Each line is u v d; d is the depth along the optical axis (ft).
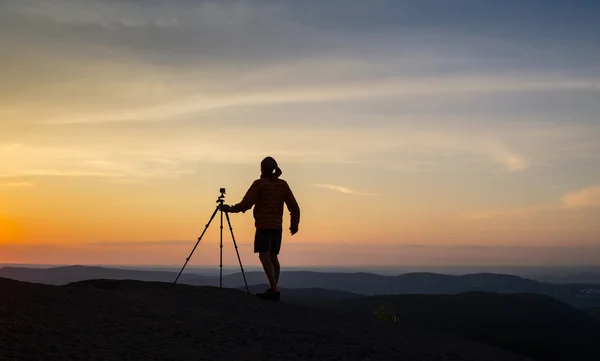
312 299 273.95
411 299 286.25
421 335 38.88
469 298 288.71
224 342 28.91
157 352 25.85
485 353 35.65
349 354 29.14
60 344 25.38
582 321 277.23
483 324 241.96
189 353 26.25
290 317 36.94
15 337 25.36
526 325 248.32
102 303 33.30
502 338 228.43
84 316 30.19
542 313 271.28
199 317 33.22
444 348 35.01
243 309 37.29
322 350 29.35
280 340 30.40
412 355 31.01
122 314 31.63
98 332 27.89
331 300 273.95
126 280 42.11
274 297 42.70
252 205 43.04
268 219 42.93
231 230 45.29
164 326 30.37
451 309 273.13
